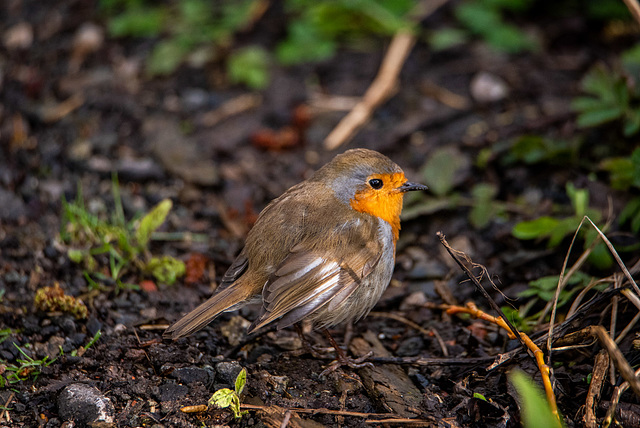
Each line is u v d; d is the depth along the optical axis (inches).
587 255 346.0
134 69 577.9
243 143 508.1
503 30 578.2
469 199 441.1
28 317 342.6
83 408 284.7
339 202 329.7
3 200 435.2
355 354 338.0
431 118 516.4
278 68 575.5
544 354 298.7
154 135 510.9
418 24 602.2
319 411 289.7
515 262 388.2
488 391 303.9
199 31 606.5
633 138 432.5
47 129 518.0
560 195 429.4
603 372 284.7
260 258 314.2
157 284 378.9
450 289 381.4
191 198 458.9
